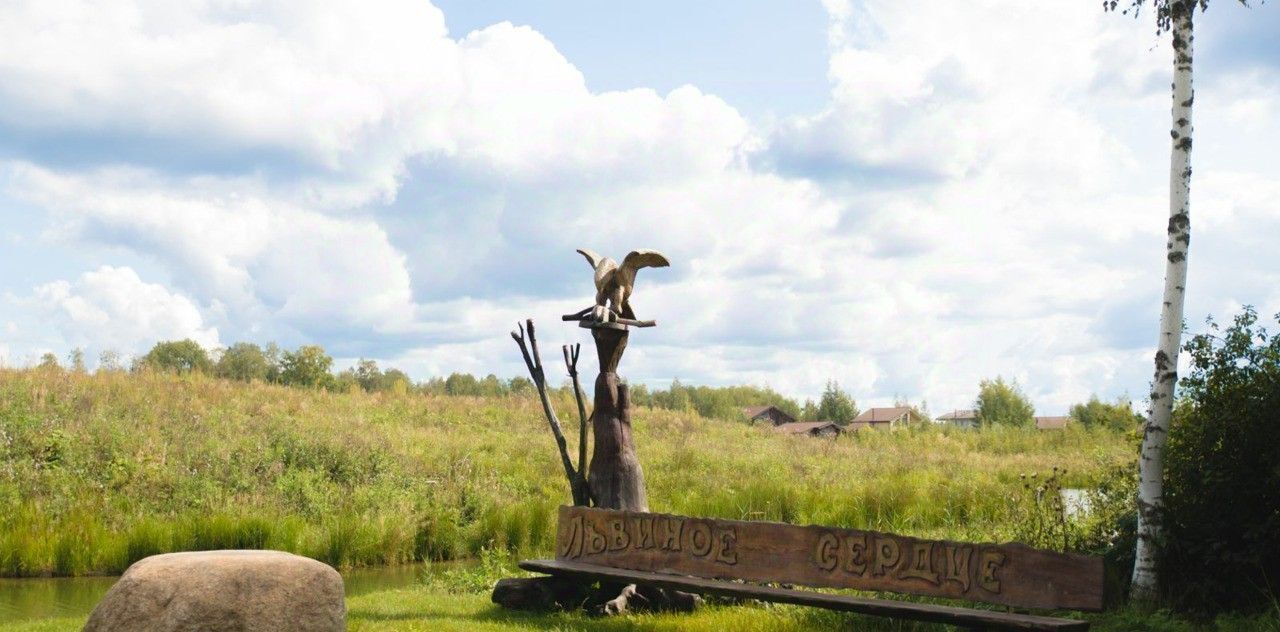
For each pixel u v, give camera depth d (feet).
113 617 19.10
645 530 30.27
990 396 207.92
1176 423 31.76
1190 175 30.40
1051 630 21.47
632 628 27.78
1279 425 28.09
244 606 19.31
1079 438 131.44
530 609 30.94
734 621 28.30
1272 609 26.78
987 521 49.88
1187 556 28.86
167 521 48.37
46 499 49.44
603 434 33.96
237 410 76.54
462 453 72.84
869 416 273.33
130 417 65.21
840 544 26.17
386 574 46.65
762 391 298.97
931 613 23.02
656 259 34.40
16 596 38.17
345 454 64.59
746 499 58.85
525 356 35.86
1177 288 30.04
